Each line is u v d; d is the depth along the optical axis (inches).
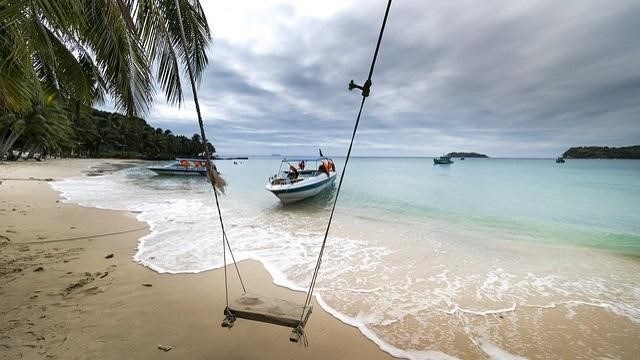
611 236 405.1
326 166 773.9
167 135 3440.0
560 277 263.7
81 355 137.9
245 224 426.9
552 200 697.6
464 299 215.9
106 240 318.7
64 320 164.1
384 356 150.6
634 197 745.6
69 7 179.6
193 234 359.6
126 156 2854.3
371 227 430.0
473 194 782.5
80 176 1108.5
